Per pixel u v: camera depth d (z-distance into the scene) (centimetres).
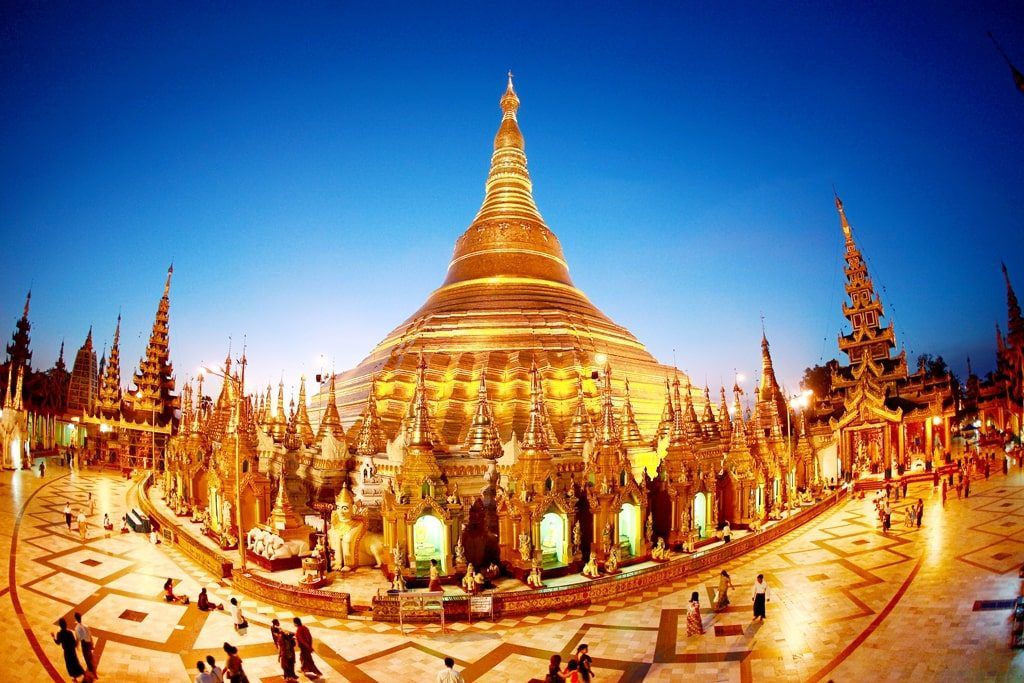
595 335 5150
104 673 2164
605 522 3341
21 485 5684
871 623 2472
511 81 6412
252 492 3838
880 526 4284
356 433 4275
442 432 4125
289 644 2142
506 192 6050
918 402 6712
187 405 5512
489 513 3391
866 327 7262
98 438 8025
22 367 7431
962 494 5003
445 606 2709
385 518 3228
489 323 4975
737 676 2086
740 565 3559
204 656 2347
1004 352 7875
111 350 8525
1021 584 2375
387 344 5512
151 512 4928
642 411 4712
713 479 3972
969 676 1928
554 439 3750
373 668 2231
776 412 5416
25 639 2416
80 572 3319
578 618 2739
